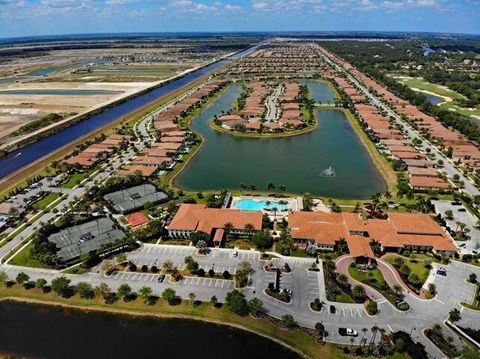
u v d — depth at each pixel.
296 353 107.12
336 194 198.00
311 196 194.12
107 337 113.88
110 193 195.75
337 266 140.25
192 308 122.69
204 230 157.62
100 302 126.12
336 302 123.44
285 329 114.12
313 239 151.75
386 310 120.00
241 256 147.62
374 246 151.12
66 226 166.75
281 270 139.12
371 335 111.44
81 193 199.62
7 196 196.88
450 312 115.31
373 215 172.25
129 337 113.75
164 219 172.12
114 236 159.88
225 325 116.81
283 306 122.50
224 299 125.94
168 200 190.12
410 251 148.88
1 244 157.00
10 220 174.00
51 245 149.12
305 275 136.38
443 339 108.81
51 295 129.50
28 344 111.88
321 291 128.75
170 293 123.44
